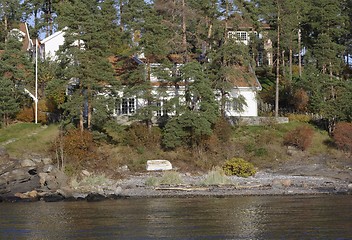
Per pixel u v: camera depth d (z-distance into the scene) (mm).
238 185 42688
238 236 25672
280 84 76562
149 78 56844
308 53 79188
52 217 30984
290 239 25016
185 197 38312
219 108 59875
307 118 65250
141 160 52000
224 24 59969
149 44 55594
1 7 86625
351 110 60219
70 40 52938
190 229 27312
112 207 34375
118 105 60438
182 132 54688
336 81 64750
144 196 38969
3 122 59938
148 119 56969
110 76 53719
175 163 52250
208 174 46000
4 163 46719
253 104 65188
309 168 51281
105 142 54438
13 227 28188
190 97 56156
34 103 62844
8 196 39531
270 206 33906
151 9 60625
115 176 47375
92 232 26812
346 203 34625
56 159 48281
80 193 40406
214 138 55656
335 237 25266
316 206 33594
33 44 84750
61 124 53719
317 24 76875
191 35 62469
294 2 74062
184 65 56062
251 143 57656
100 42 53812
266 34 71000
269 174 49156
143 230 27203
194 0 62188
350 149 56312
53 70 64375
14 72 60844
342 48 71438
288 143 58188
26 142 54188
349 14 84312
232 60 59781
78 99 52531
